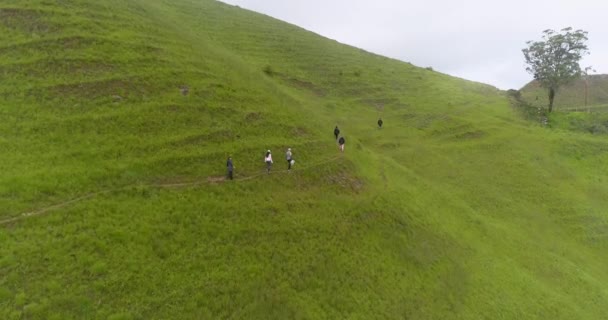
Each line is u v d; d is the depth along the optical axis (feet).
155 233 98.68
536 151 254.88
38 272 80.94
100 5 186.39
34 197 97.55
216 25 298.97
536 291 139.33
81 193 103.40
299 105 204.85
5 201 93.91
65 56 146.30
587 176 240.94
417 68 387.75
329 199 138.62
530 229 188.24
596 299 149.07
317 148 165.58
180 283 89.71
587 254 184.14
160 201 109.29
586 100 414.82
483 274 137.49
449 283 126.72
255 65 254.06
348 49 370.32
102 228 94.73
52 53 145.79
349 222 131.85
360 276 114.01
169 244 97.60
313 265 110.42
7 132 115.03
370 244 127.13
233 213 115.03
